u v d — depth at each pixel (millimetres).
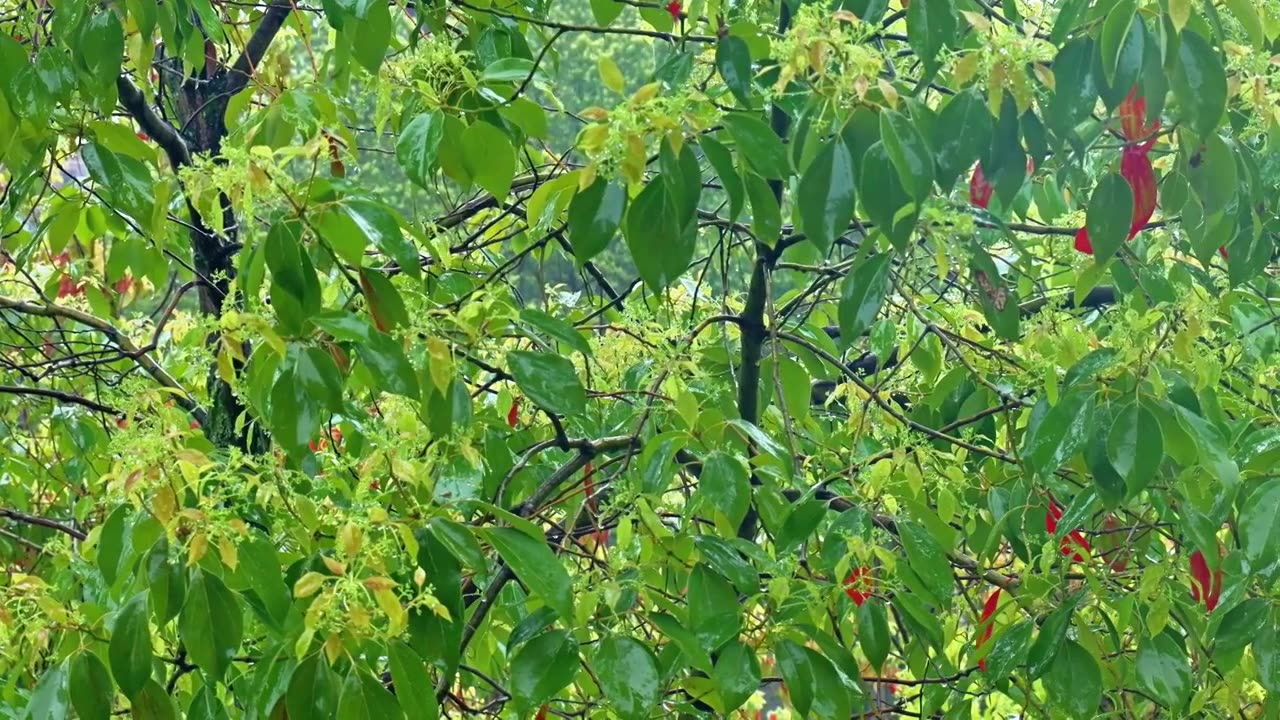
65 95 1811
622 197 1581
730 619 1701
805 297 2744
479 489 2004
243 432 2486
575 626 1678
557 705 2373
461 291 2305
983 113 1645
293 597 1629
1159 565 1951
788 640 1715
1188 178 1869
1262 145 2156
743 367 2389
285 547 1883
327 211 1523
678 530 2109
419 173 1650
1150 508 2271
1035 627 2113
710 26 1904
